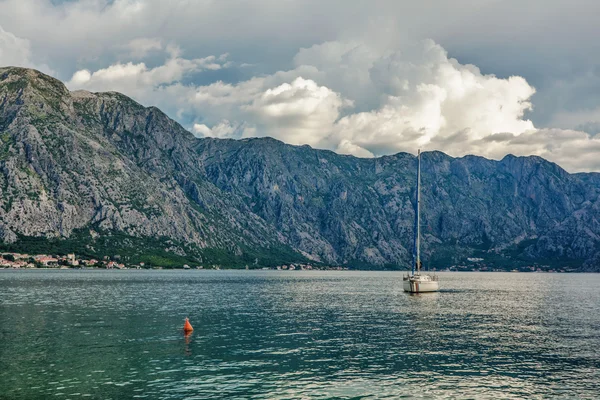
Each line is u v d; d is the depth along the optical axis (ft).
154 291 573.33
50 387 151.74
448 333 263.70
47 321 291.58
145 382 159.22
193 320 307.58
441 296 550.77
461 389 156.25
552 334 263.08
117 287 636.89
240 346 220.84
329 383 161.17
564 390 156.25
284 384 159.22
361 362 191.11
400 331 268.82
